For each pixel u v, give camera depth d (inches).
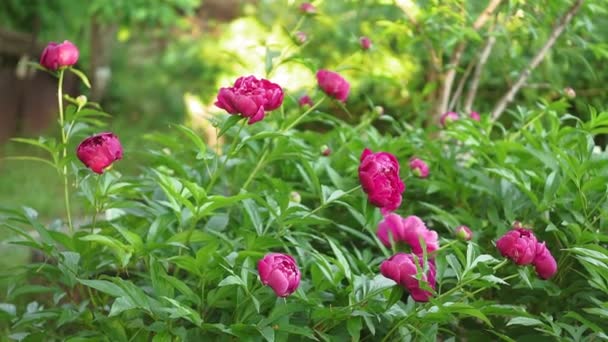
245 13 346.3
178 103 398.9
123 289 84.2
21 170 302.4
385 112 199.0
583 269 96.7
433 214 107.3
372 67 147.2
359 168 87.9
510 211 98.7
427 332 87.3
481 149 105.8
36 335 94.3
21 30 385.4
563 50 129.8
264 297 86.5
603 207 95.0
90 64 409.7
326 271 86.5
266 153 99.6
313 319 88.7
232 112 87.5
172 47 417.7
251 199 93.6
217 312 91.7
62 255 91.0
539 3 124.5
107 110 402.0
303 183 108.1
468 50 156.3
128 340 90.0
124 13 383.6
